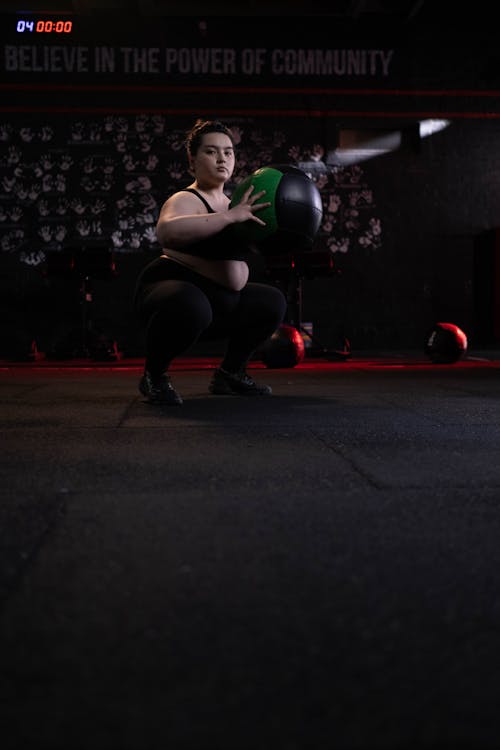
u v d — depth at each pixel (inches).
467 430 108.0
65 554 50.9
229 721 30.0
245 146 370.0
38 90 362.9
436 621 39.8
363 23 370.6
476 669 34.4
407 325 378.3
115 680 33.3
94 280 365.4
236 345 155.9
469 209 378.0
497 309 368.8
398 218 376.2
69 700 31.6
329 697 31.9
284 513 61.7
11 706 31.2
